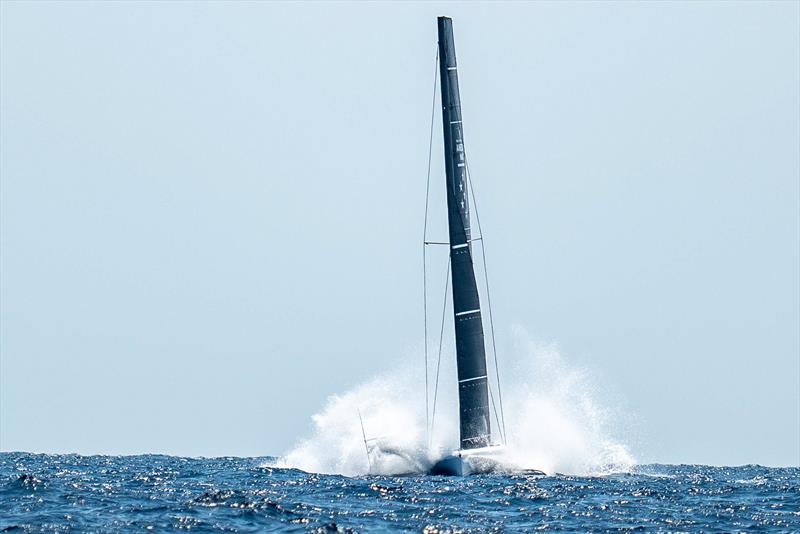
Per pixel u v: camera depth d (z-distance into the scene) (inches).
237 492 6732.3
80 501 6289.4
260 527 5418.3
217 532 5290.4
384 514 5930.1
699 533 5605.3
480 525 5689.0
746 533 5625.0
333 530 5329.7
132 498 6510.8
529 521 5890.8
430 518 5861.2
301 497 6604.3
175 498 6540.4
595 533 5570.9
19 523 5433.1
